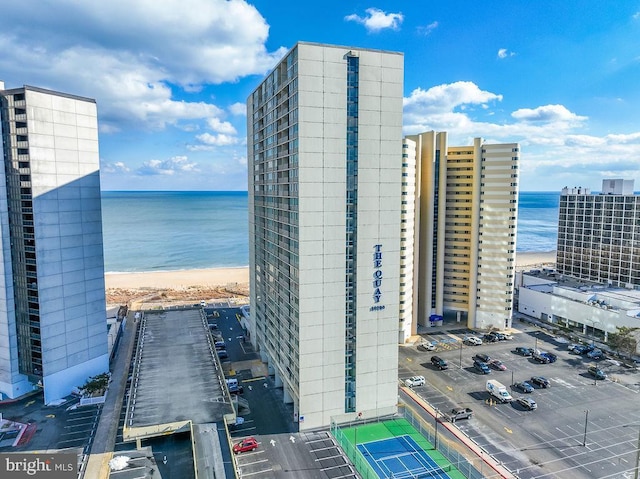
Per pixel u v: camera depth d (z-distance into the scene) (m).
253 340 103.38
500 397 75.62
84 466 57.22
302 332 62.78
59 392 76.88
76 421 69.12
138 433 59.88
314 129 59.47
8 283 74.31
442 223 116.31
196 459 55.16
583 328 113.00
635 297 112.94
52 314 75.19
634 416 70.69
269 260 82.44
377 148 62.94
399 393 78.94
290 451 60.09
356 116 61.38
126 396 78.19
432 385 82.44
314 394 64.62
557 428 67.12
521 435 65.06
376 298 65.75
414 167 105.69
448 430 66.25
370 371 66.81
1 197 72.25
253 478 54.38
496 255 114.25
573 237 153.12
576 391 79.88
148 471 55.91
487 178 113.19
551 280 139.88
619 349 94.88
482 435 65.00
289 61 62.12
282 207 69.69
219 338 109.38
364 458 57.34
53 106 73.94
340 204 62.22
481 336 110.94
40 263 72.88
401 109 63.53
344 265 63.59
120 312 133.00
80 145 79.06
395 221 65.38
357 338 65.50
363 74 60.94
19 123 70.56
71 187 77.69
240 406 72.38
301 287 61.78
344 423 66.38
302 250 61.16
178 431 61.88
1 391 76.81
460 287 119.88
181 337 99.19
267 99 77.69
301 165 59.47
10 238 73.88
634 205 131.12
